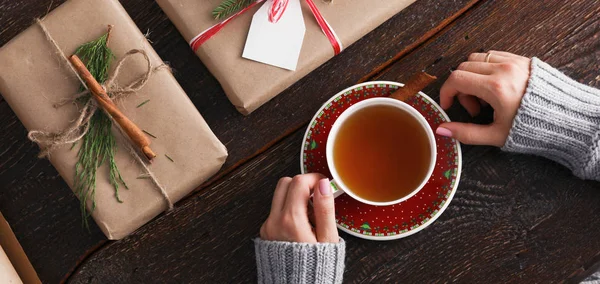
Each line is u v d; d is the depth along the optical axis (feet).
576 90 2.86
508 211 2.98
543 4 3.00
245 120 2.99
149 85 2.83
